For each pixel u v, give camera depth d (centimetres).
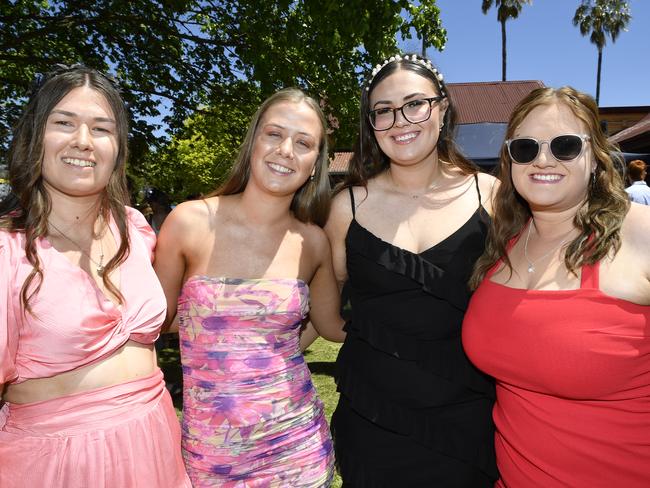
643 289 151
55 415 151
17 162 158
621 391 156
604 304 154
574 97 169
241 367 190
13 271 147
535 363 162
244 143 216
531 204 179
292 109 205
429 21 671
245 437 187
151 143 815
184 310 198
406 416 210
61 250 162
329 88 683
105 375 159
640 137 1137
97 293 159
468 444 209
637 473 157
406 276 211
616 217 158
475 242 216
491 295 183
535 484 171
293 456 195
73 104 159
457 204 223
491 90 2508
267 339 196
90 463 150
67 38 740
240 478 187
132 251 178
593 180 172
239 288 194
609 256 157
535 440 169
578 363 154
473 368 213
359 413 216
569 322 157
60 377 153
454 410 211
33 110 159
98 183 163
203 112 851
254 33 638
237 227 211
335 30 601
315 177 226
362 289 226
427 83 219
